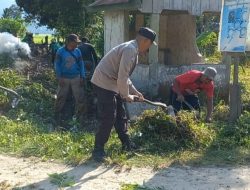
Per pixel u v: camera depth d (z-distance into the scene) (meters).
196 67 7.09
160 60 8.42
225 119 5.66
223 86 7.11
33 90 7.20
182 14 8.15
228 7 5.25
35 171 3.88
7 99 6.63
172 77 6.95
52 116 6.50
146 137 4.67
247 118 5.25
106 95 4.07
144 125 4.74
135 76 7.04
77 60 6.38
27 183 3.59
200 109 5.73
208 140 4.67
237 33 5.11
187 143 4.57
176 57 8.34
